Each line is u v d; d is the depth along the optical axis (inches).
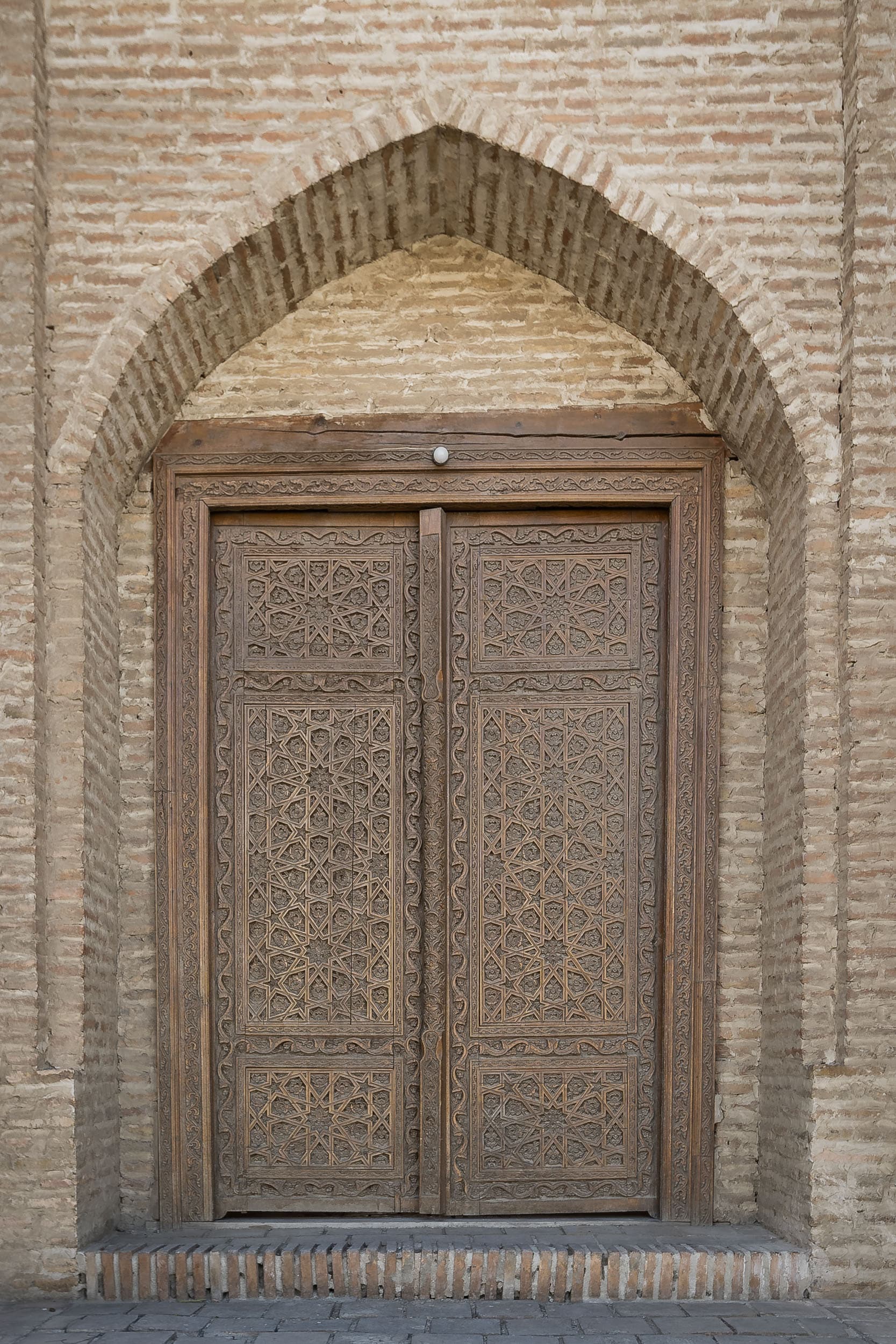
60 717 169.3
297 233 176.4
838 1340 142.9
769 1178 178.5
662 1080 185.9
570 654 192.1
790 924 172.7
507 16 169.5
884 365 165.5
